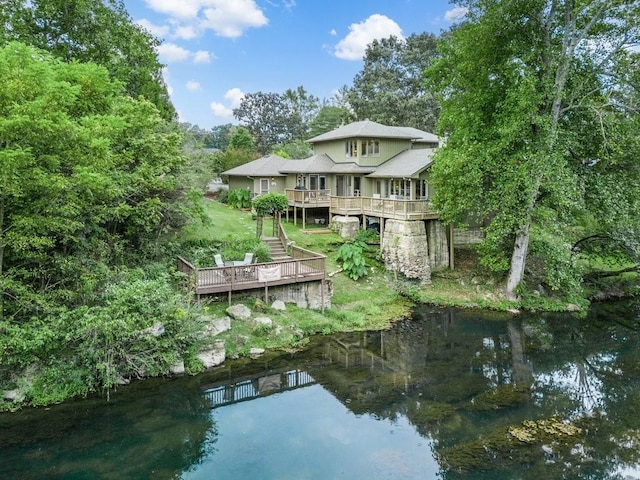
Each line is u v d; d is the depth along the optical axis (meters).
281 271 18.00
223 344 14.80
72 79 13.27
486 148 20.06
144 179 16.47
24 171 10.84
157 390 12.55
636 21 17.58
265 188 36.03
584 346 16.88
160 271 16.56
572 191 18.19
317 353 15.81
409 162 28.72
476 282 24.06
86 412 11.20
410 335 18.03
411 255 23.84
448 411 11.65
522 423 10.95
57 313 12.45
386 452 9.71
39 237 12.09
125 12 26.28
